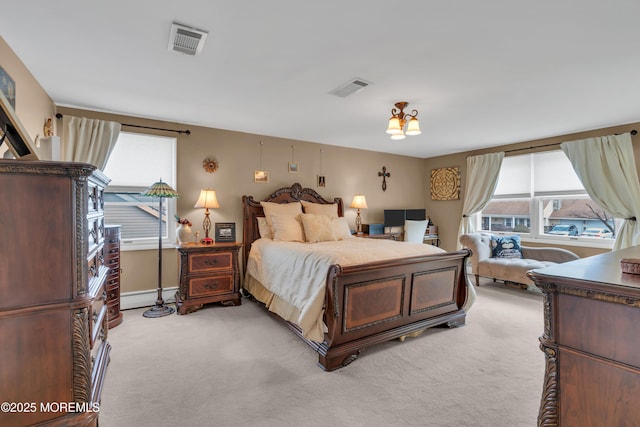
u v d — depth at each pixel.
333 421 1.75
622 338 1.11
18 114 2.28
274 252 3.42
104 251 2.98
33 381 1.40
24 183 1.38
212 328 3.11
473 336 2.94
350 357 2.41
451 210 6.06
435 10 1.71
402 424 1.73
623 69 2.42
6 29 1.90
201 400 1.94
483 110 3.43
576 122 3.89
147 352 2.57
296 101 3.17
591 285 1.15
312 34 1.96
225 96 3.05
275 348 2.67
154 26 1.88
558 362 1.27
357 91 2.90
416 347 2.70
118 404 1.89
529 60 2.28
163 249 3.92
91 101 3.20
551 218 4.77
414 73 2.51
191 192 4.07
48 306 1.43
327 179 5.24
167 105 3.32
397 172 6.13
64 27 1.89
